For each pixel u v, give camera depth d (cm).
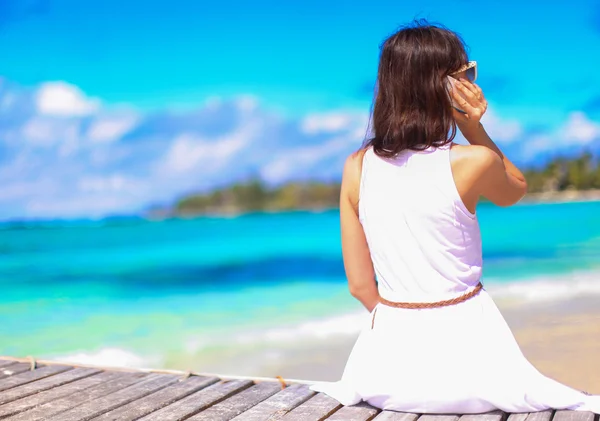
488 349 241
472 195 237
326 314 773
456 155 235
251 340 656
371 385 254
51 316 827
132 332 719
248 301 896
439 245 238
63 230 2334
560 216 1941
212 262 1404
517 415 241
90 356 617
